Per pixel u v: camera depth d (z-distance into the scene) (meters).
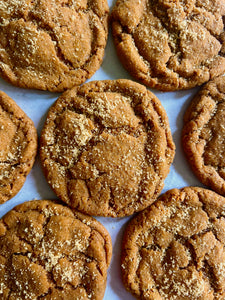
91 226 0.12
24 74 0.12
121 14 0.13
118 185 0.12
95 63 0.13
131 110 0.13
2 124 0.12
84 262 0.12
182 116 0.14
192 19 0.13
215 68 0.13
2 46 0.12
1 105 0.12
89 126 0.12
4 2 0.12
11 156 0.12
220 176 0.13
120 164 0.12
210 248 0.12
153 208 0.13
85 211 0.12
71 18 0.12
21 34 0.12
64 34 0.12
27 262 0.11
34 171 0.13
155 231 0.13
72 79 0.13
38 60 0.12
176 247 0.12
